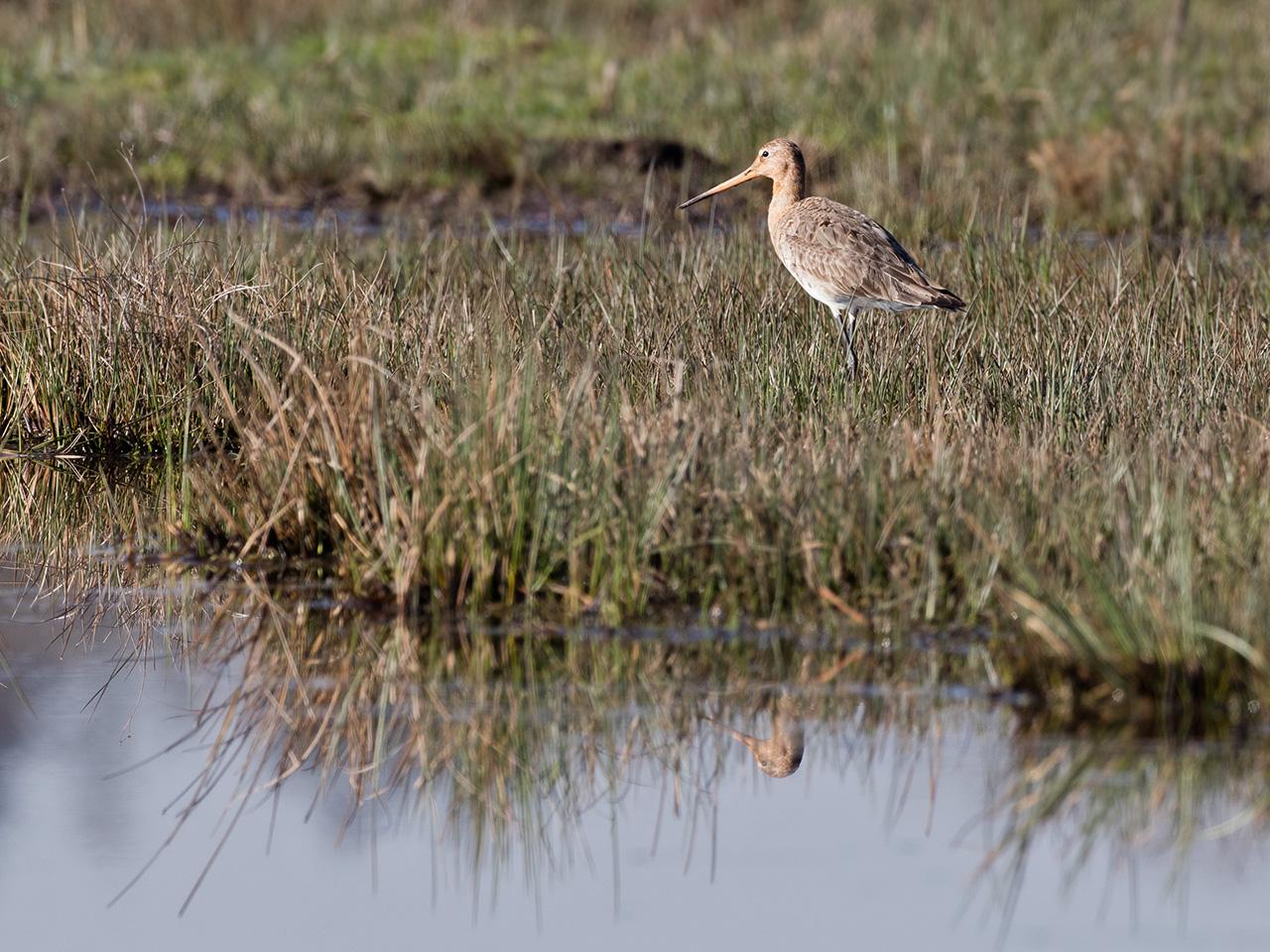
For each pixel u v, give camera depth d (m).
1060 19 43.06
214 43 42.34
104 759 12.43
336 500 15.66
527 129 36.50
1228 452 14.91
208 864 11.14
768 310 20.14
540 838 11.26
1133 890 10.40
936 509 14.16
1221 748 11.77
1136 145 33.34
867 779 11.72
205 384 19.28
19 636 14.59
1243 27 43.88
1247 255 24.98
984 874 10.61
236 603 15.00
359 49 42.12
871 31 43.12
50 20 42.22
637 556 14.41
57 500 18.06
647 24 47.34
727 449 15.09
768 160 22.72
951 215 29.91
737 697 12.87
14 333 19.92
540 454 14.75
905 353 18.84
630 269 21.81
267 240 23.38
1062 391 17.42
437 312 18.09
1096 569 12.94
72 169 33.41
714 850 11.02
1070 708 12.40
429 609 14.61
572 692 13.01
